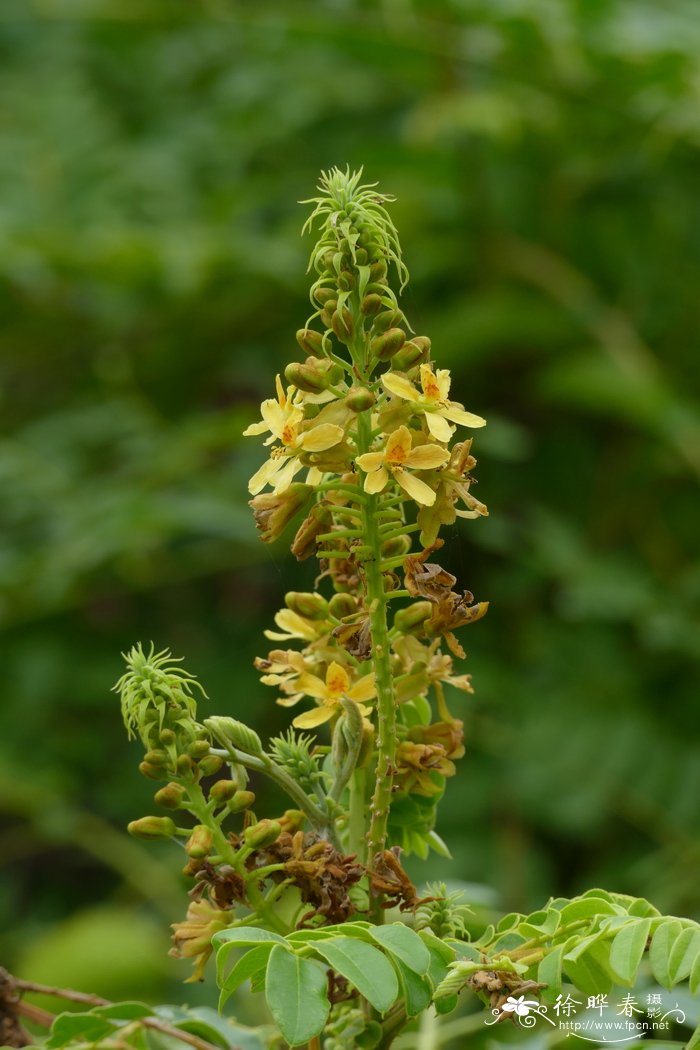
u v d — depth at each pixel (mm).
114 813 1186
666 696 1103
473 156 1187
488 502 1202
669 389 1176
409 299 1234
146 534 1137
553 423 1242
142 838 522
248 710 1143
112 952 1005
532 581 1149
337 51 1236
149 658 526
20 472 1223
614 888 1037
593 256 1249
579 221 1253
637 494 1201
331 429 518
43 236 1223
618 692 1097
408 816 559
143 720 519
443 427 516
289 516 529
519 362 1236
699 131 1167
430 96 1270
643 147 1216
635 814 1044
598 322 1191
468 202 1218
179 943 524
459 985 502
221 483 1193
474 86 1271
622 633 1129
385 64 1235
